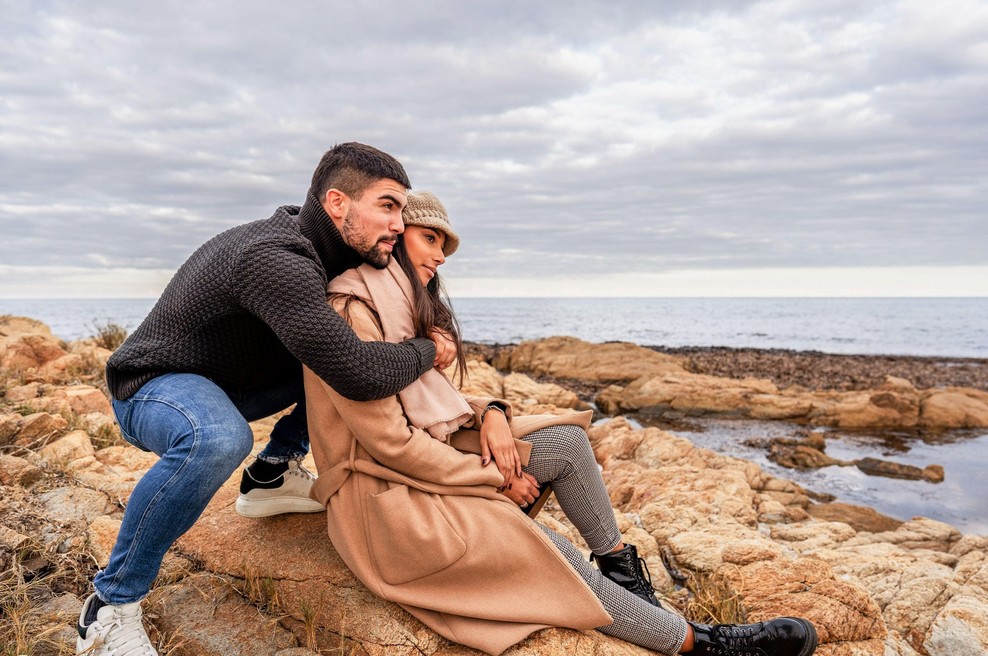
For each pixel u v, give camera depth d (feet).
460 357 8.22
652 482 21.95
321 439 7.83
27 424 14.05
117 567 6.92
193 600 8.50
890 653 12.21
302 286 6.53
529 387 42.39
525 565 7.53
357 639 7.45
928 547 20.47
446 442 8.24
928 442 41.37
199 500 6.88
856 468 33.76
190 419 6.80
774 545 14.07
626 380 63.36
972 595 14.28
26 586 8.54
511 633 7.24
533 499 8.24
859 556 16.42
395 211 7.39
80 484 12.24
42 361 23.29
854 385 61.87
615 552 8.63
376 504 7.39
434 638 7.37
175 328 7.09
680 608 12.48
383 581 7.55
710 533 15.57
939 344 151.02
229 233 7.11
